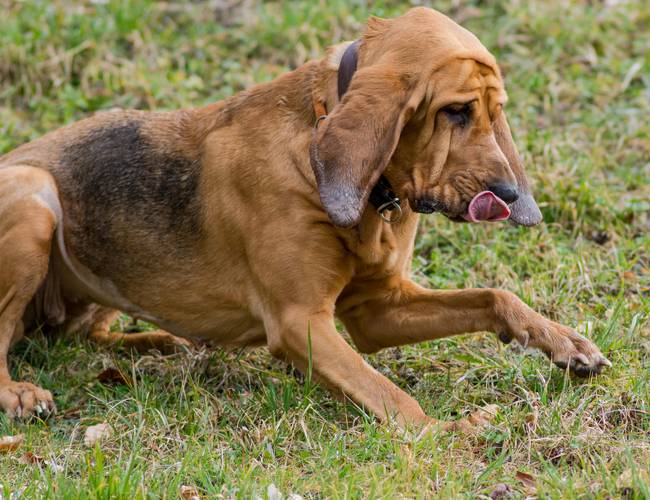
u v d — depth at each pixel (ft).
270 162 28.66
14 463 26.16
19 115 47.57
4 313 30.94
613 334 31.09
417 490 23.15
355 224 25.35
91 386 30.99
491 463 24.53
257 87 30.14
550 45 52.13
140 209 30.91
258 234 28.86
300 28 52.06
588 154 43.65
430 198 26.17
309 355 27.89
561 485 22.93
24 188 31.14
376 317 30.76
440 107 25.75
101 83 49.34
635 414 26.89
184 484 24.47
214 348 32.42
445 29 26.63
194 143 30.71
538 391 28.45
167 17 53.93
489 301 29.30
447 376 30.25
